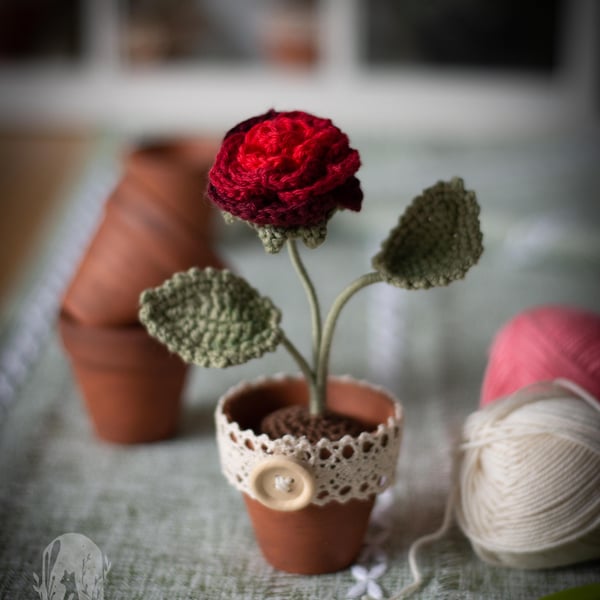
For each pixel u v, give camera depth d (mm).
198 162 618
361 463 429
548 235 816
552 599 417
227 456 442
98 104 1444
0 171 1279
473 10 1365
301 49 1393
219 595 444
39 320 697
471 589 448
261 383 476
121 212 541
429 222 434
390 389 613
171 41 1408
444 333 685
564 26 1362
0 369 631
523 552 443
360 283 434
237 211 392
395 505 504
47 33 1420
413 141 1175
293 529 440
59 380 625
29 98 1446
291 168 392
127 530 488
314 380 449
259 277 771
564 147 1137
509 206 905
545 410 443
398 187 950
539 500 435
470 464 454
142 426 550
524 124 1406
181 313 436
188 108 1436
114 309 522
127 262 523
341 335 682
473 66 1392
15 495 512
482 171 1028
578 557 452
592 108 1392
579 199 927
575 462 434
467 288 762
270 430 444
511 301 737
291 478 421
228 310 436
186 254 529
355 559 465
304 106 1417
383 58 1393
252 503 442
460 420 578
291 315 707
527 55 1381
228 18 1388
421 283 426
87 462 542
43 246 828
